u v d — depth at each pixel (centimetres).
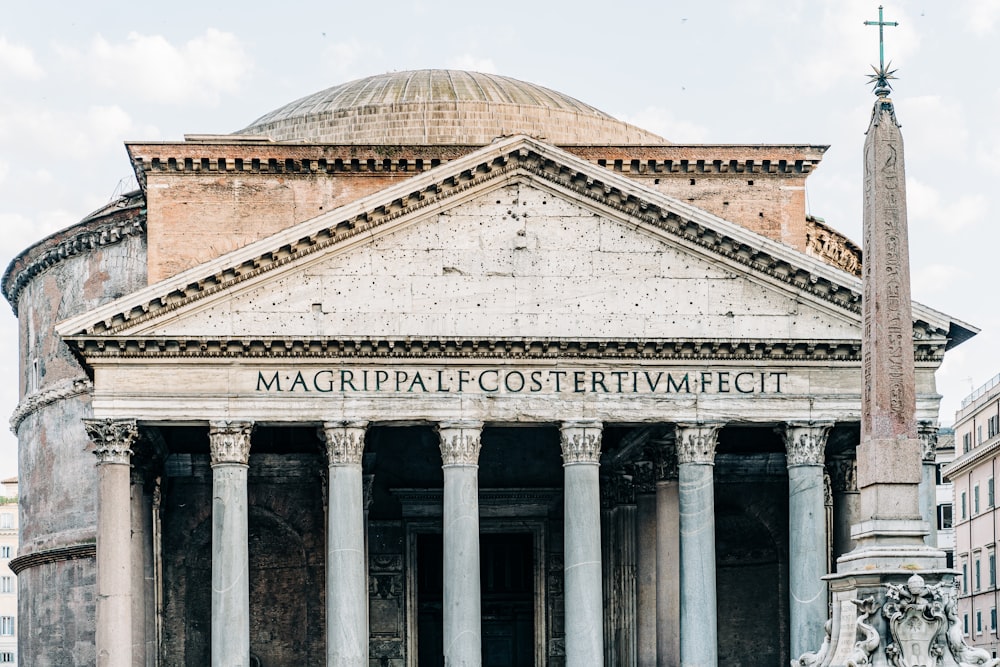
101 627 4669
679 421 4869
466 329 4850
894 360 2759
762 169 5922
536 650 5875
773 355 4897
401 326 4838
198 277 4756
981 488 8781
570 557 4800
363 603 4750
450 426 4806
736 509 5925
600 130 6900
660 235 4919
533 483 5888
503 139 4872
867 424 2781
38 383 6938
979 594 8812
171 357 4762
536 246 4903
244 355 4775
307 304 4825
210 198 5844
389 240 4875
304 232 4800
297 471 5666
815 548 4853
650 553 5497
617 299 4897
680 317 4900
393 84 6975
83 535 6531
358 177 5878
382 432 5881
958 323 4900
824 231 6556
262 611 5650
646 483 5531
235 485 4741
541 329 4869
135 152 5791
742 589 5941
